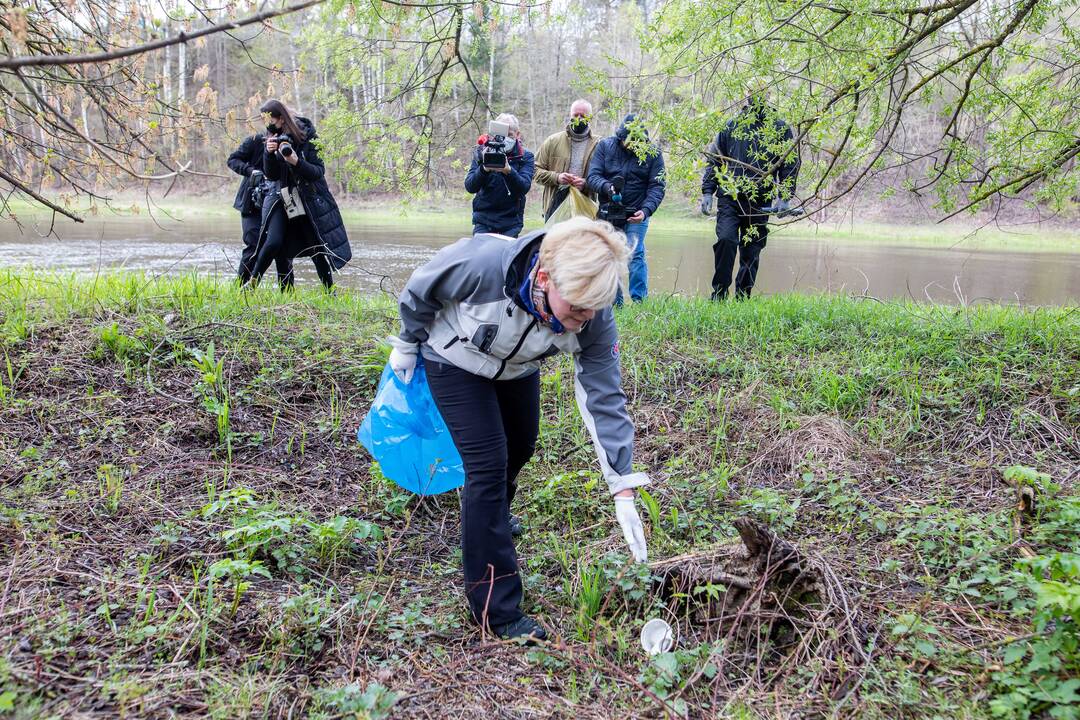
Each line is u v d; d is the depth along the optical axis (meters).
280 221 6.67
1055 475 3.88
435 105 6.34
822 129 5.08
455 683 2.53
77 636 2.49
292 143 6.49
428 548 3.54
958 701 2.41
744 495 3.95
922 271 13.93
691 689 2.57
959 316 6.33
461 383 2.85
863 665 2.58
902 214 24.72
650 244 18.34
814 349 5.67
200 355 4.65
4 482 3.54
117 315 5.38
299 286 7.40
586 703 2.50
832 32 5.19
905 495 3.84
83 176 4.91
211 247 14.13
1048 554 3.13
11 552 2.95
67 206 4.75
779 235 22.47
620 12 10.20
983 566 3.04
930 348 5.45
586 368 2.88
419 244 15.78
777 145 5.51
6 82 4.35
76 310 5.50
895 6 5.05
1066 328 5.80
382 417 3.26
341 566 3.28
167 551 3.12
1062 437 4.24
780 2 4.98
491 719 2.38
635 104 5.56
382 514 3.74
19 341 4.87
